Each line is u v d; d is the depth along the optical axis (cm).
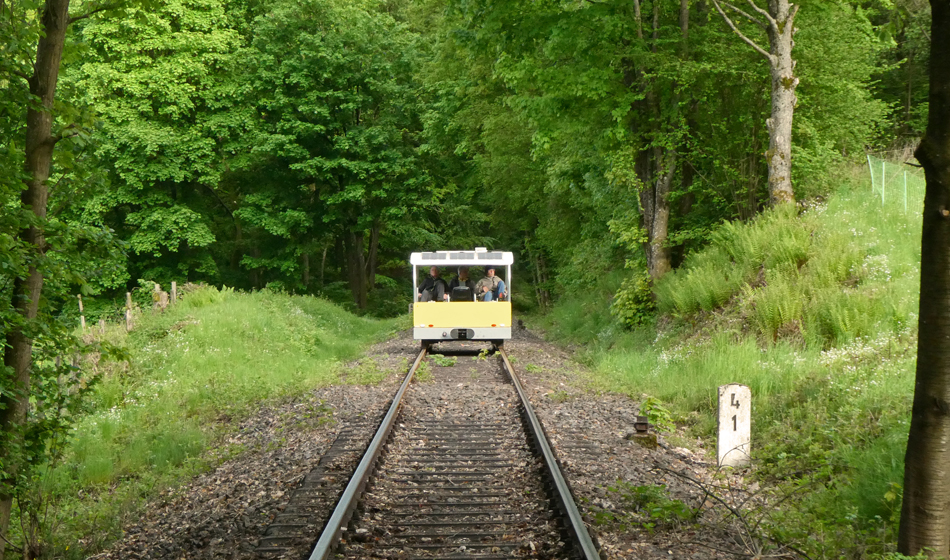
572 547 634
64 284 750
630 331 2264
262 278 4669
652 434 1062
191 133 3591
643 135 2153
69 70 3366
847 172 2298
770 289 1590
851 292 1495
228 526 750
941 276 558
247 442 1173
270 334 2305
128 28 1466
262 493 867
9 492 693
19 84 711
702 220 2322
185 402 1475
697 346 1645
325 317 3216
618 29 1928
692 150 2228
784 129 1845
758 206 2238
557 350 2433
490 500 797
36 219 670
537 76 1988
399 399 1300
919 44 3038
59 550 743
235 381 1634
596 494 799
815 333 1462
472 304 2214
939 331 564
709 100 2155
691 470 955
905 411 912
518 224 4550
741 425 966
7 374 669
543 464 905
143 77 3438
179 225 3550
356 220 4466
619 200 2594
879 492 738
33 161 732
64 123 764
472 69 3259
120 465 1098
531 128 3120
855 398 1037
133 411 1404
